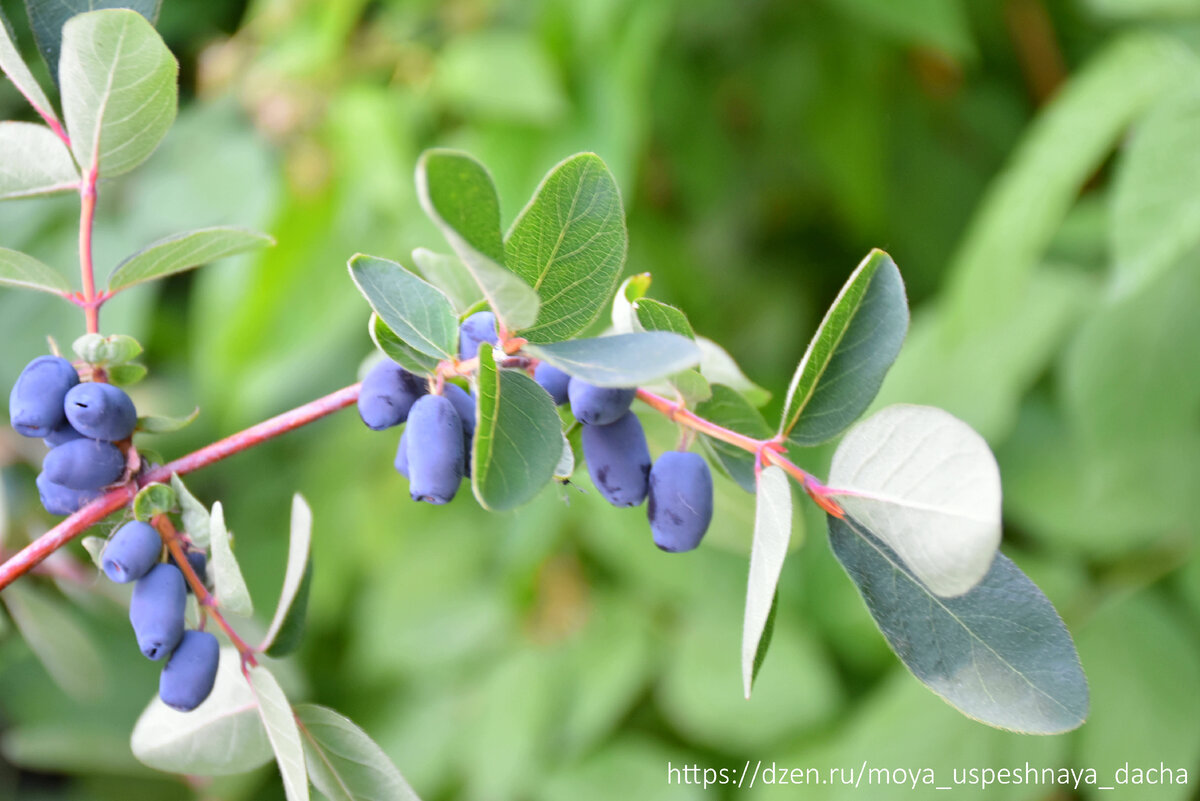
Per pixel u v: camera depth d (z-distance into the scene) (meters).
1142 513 0.72
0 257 0.48
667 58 0.95
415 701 0.97
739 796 0.85
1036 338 0.77
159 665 1.02
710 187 0.97
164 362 1.15
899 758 0.73
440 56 0.85
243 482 1.10
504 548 0.93
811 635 0.83
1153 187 0.60
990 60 1.04
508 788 0.83
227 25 1.02
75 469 0.47
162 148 0.90
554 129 0.82
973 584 0.44
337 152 0.84
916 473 0.45
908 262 1.02
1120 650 0.72
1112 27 0.99
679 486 0.47
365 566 1.07
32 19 0.49
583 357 0.44
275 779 1.04
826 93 0.95
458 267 0.51
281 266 0.87
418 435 0.45
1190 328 0.70
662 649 0.88
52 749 0.67
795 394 0.47
